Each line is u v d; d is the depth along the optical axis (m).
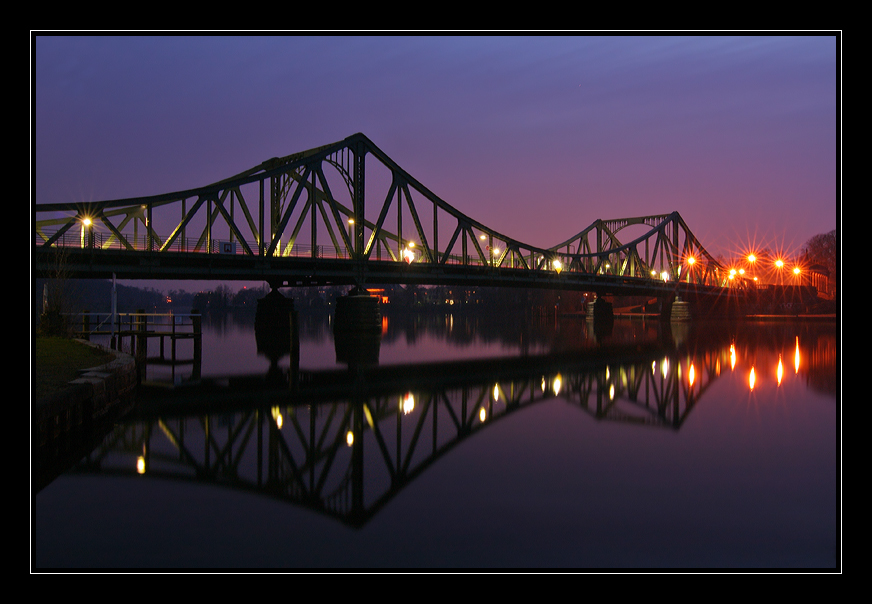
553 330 95.12
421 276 68.19
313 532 11.65
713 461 16.55
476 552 10.71
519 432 20.44
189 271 49.59
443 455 17.33
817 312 144.12
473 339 72.88
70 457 17.39
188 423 22.05
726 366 41.06
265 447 18.50
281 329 68.69
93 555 10.64
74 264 42.94
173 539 11.30
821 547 10.90
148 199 47.88
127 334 41.94
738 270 163.75
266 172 55.25
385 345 61.78
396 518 12.27
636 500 13.33
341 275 61.88
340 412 24.30
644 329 95.56
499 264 78.94
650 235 123.62
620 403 26.41
